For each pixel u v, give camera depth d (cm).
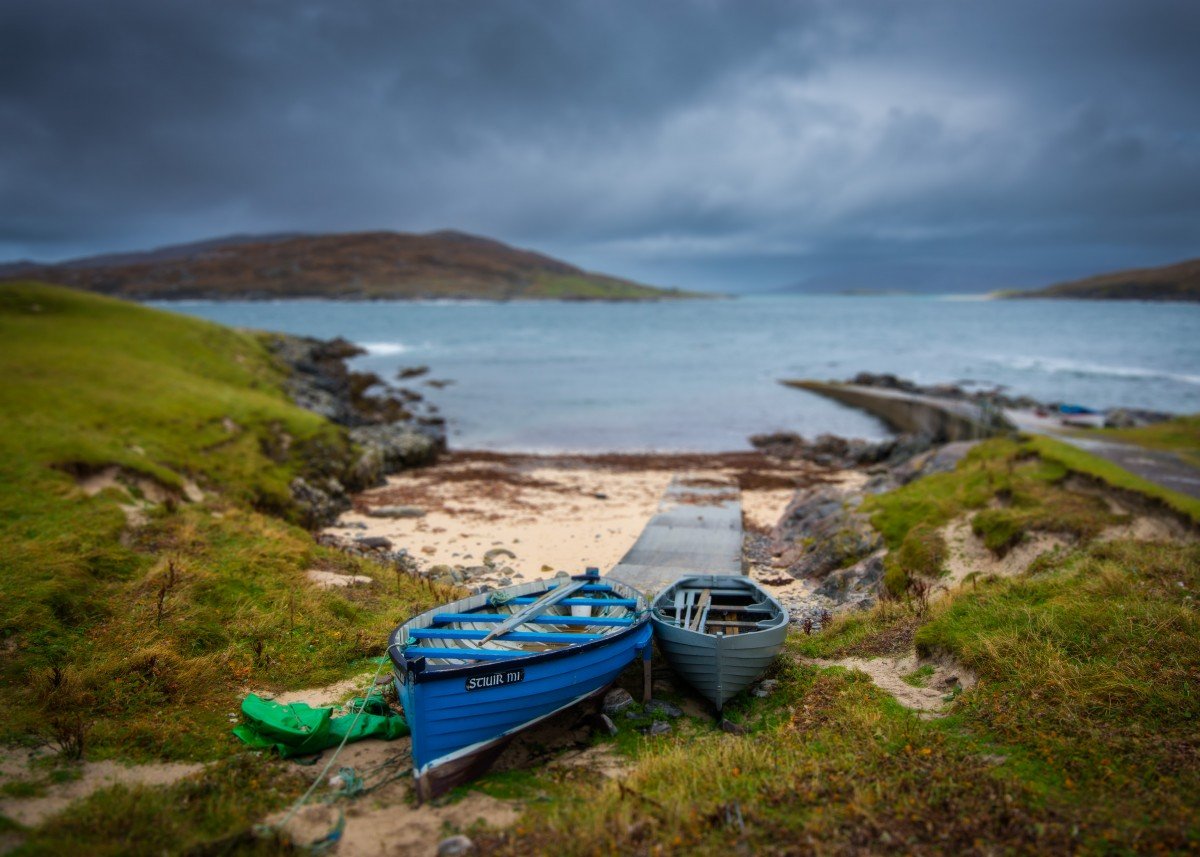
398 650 1040
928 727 998
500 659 1041
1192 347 10488
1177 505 1831
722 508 2705
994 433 3384
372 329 14300
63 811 820
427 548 2289
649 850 747
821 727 1035
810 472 3569
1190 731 890
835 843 738
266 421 3222
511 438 4484
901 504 2184
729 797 839
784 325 17062
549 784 952
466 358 8919
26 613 1305
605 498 3000
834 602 1789
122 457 2295
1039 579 1484
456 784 955
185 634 1331
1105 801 787
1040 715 970
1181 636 1096
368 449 3441
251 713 1055
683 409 5469
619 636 1159
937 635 1267
